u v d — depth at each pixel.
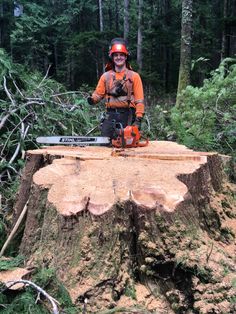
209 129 6.59
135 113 5.02
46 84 7.79
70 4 21.14
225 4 19.34
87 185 3.12
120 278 2.79
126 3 20.48
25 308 2.60
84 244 2.79
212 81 7.46
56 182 3.22
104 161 3.70
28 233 3.30
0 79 6.64
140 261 2.88
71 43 18.44
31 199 3.33
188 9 10.72
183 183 3.15
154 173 3.32
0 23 18.80
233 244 3.36
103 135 4.96
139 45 19.92
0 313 2.63
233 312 2.60
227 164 4.65
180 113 7.25
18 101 6.55
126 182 3.14
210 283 2.71
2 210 4.45
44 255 2.96
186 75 10.89
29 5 18.69
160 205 2.85
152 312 2.71
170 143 4.86
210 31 19.20
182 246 2.81
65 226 2.85
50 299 2.51
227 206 3.79
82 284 2.73
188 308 2.74
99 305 2.66
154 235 2.83
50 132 6.52
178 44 19.78
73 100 7.84
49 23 18.66
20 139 5.79
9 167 5.38
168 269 2.82
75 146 4.59
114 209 2.83
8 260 3.18
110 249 2.79
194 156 3.69
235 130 6.52
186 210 2.94
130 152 4.04
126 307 2.66
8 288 2.71
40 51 18.86
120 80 4.90
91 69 20.66
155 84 18.95
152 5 23.83
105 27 25.16
